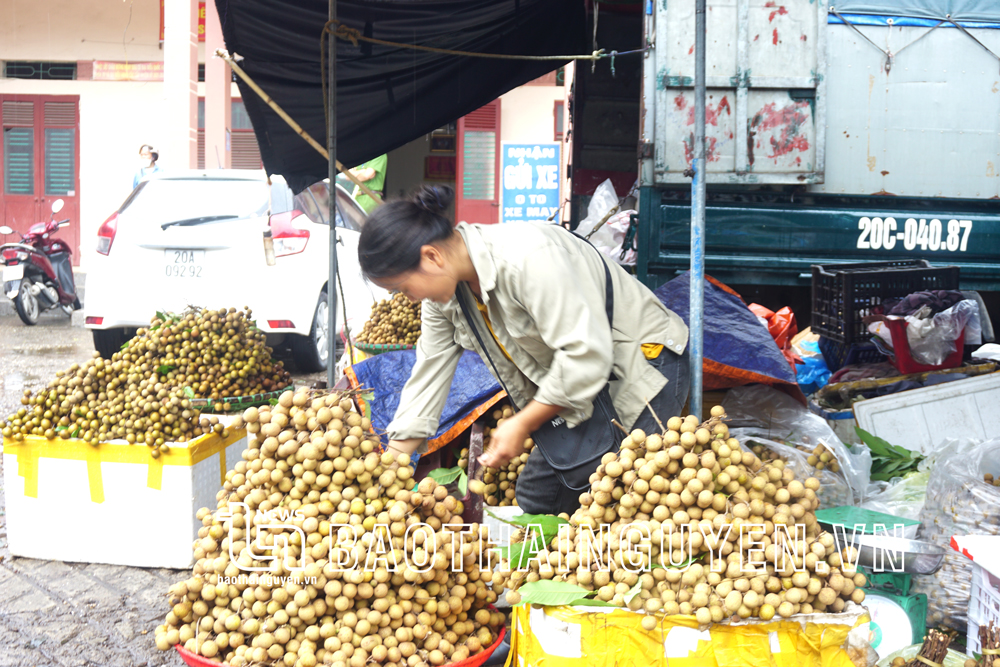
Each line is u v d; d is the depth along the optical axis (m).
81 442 3.12
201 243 6.19
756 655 1.98
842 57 4.15
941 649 2.19
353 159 4.78
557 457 2.31
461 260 2.12
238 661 2.00
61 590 2.96
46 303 9.71
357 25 4.37
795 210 4.20
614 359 2.32
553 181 8.41
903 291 3.75
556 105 12.74
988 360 3.80
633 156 6.63
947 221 4.25
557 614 2.01
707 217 4.18
